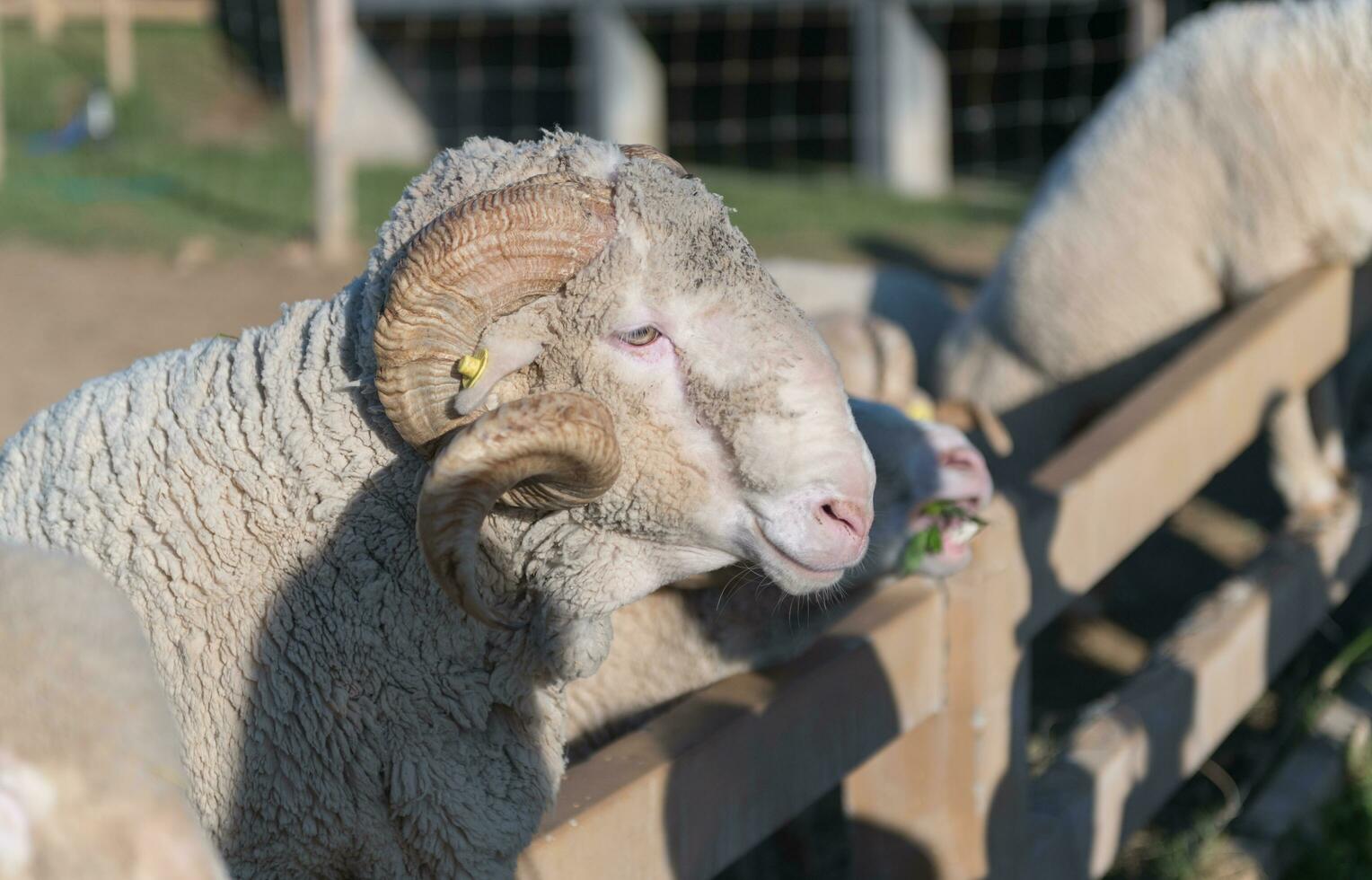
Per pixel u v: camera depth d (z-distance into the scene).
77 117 14.23
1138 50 9.23
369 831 1.98
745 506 1.97
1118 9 16.22
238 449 1.98
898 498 2.74
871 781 2.88
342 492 1.98
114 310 7.96
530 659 2.06
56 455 2.04
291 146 14.86
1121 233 5.17
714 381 1.91
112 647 1.01
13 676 0.96
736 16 16.47
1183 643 3.85
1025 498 2.95
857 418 2.81
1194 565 5.79
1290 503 5.11
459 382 1.85
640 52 16.12
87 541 1.98
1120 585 5.63
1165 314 5.18
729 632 2.71
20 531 2.02
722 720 2.26
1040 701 4.75
